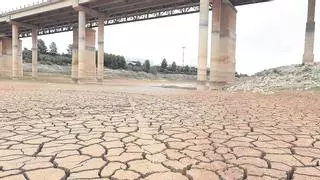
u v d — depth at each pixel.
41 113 9.01
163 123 7.43
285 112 9.88
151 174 3.66
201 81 28.58
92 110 9.98
